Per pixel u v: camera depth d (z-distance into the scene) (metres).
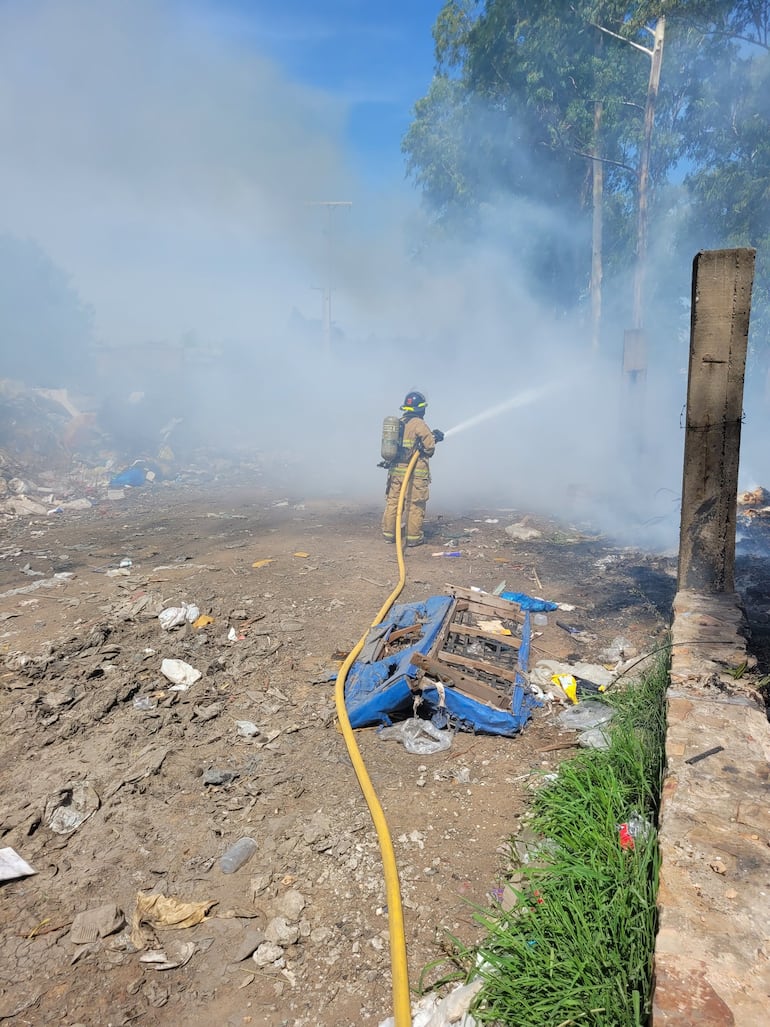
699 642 3.55
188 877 2.92
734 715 2.87
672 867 2.04
